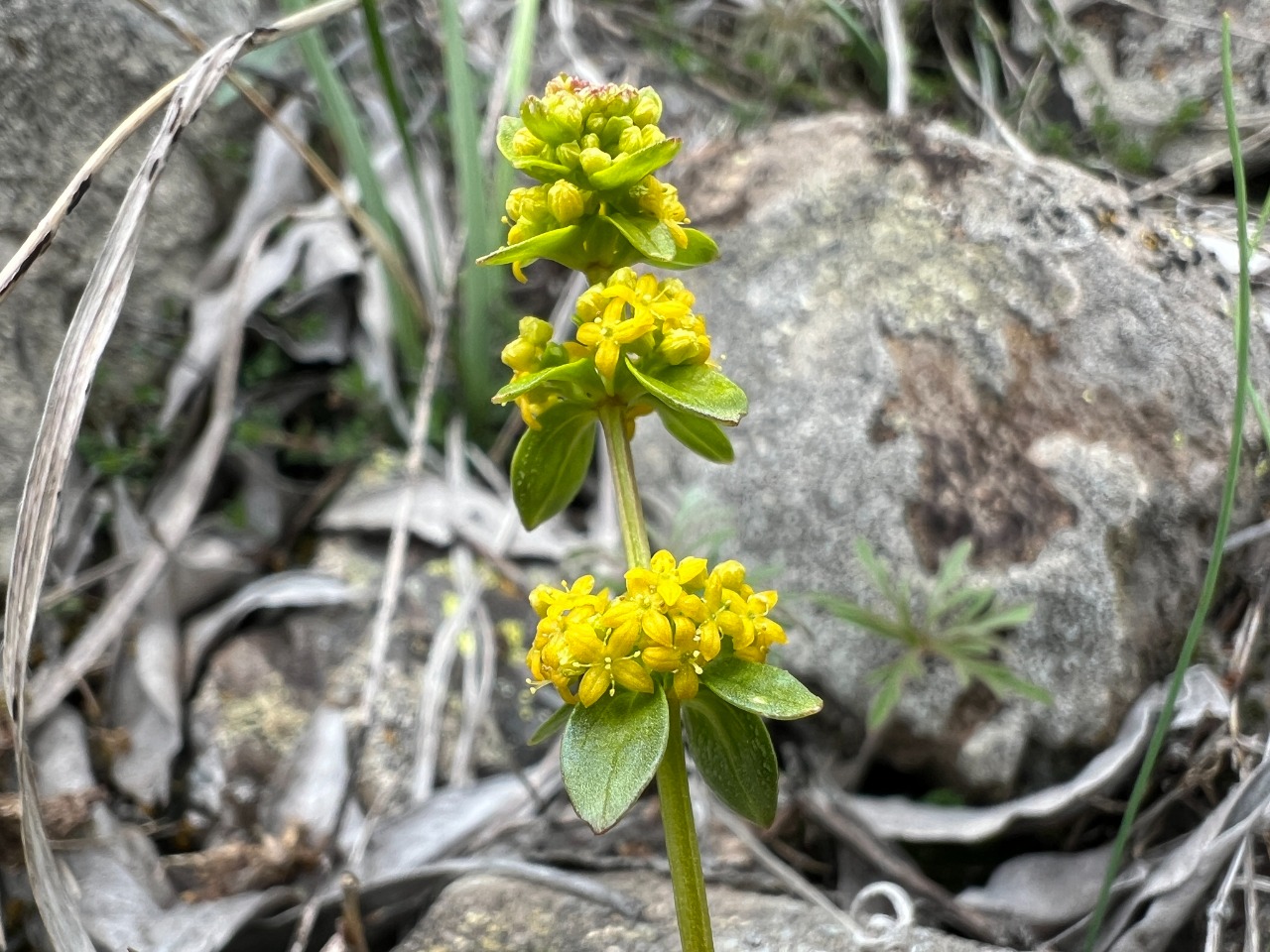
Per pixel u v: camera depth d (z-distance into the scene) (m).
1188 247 0.13
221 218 0.17
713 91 0.20
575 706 0.08
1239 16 0.16
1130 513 0.12
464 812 0.13
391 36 0.19
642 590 0.08
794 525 0.14
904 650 0.13
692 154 0.17
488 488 0.17
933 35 0.19
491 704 0.15
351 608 0.15
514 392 0.08
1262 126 0.16
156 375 0.16
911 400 0.14
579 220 0.08
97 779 0.13
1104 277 0.13
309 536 0.17
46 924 0.09
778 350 0.15
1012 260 0.13
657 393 0.08
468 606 0.15
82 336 0.10
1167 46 0.17
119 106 0.15
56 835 0.12
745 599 0.08
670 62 0.20
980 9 0.18
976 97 0.18
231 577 0.16
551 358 0.09
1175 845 0.12
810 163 0.15
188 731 0.14
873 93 0.20
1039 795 0.12
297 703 0.14
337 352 0.17
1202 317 0.13
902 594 0.12
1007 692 0.13
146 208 0.10
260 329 0.17
